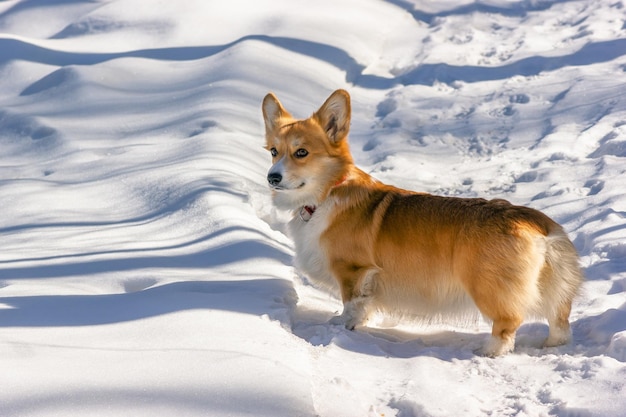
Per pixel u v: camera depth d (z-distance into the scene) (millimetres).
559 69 10797
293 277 5480
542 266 4320
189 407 3021
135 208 6898
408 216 4672
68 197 7305
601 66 10625
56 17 13430
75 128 9383
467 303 4578
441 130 9367
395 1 14367
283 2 13562
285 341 3965
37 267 5359
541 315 4469
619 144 7941
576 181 7391
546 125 9070
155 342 3746
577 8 13828
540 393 3564
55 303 4434
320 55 11508
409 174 8086
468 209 4496
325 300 5441
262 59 10922
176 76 10734
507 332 4316
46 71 11172
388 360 4004
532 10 14125
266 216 6918
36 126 9445
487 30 13289
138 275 5125
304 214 5039
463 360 4137
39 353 3518
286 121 5230
